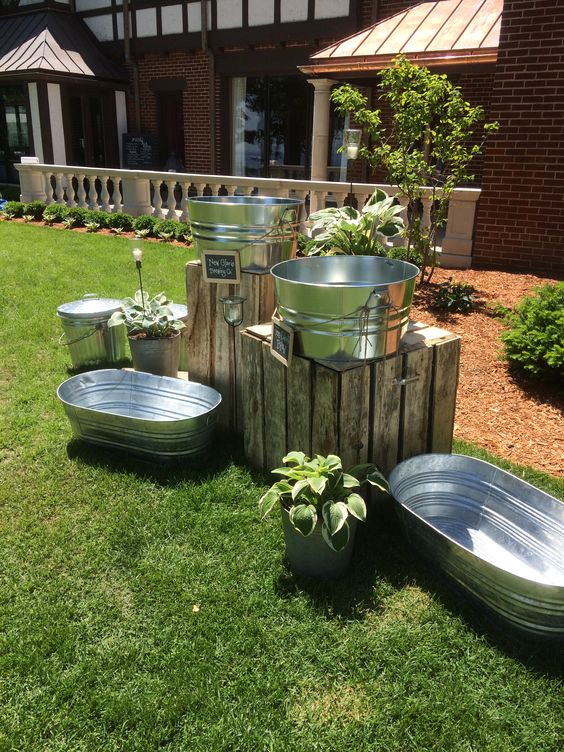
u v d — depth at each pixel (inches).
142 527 120.8
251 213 135.5
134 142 609.3
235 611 100.7
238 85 565.9
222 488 132.2
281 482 105.2
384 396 118.3
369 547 115.9
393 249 301.7
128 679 88.9
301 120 541.0
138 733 81.4
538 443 156.9
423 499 123.0
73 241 396.8
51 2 620.7
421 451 132.0
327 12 483.5
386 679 89.5
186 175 424.8
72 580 107.1
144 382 155.3
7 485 133.8
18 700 85.8
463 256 318.0
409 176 270.7
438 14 401.7
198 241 142.8
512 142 293.6
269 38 516.1
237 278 140.0
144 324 161.8
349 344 110.2
